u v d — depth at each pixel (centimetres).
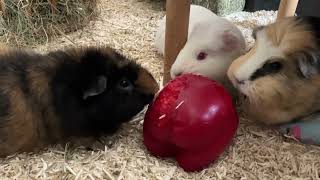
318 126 24
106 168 22
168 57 27
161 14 42
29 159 23
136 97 23
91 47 24
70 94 22
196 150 22
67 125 23
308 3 37
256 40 24
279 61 22
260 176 22
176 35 26
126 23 40
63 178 22
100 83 22
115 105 23
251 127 26
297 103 24
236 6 43
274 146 24
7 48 25
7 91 22
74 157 23
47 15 36
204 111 21
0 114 22
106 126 24
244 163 23
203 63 26
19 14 34
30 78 22
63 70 22
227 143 23
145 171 22
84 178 22
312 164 23
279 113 24
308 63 22
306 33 22
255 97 23
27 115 22
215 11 42
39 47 34
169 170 23
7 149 23
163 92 23
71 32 37
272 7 44
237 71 23
